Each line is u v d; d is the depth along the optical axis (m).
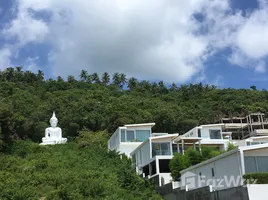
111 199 23.98
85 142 50.75
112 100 91.88
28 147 44.12
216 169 24.56
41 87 113.25
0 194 24.16
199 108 94.31
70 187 25.58
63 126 69.81
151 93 124.25
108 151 43.31
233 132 88.12
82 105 78.44
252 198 16.78
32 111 73.50
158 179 31.11
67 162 36.72
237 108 94.00
